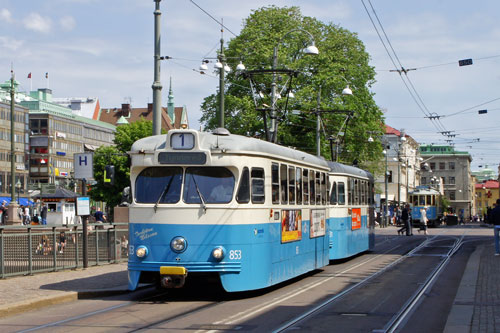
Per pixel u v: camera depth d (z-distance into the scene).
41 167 100.31
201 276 13.19
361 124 49.59
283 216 15.26
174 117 150.12
